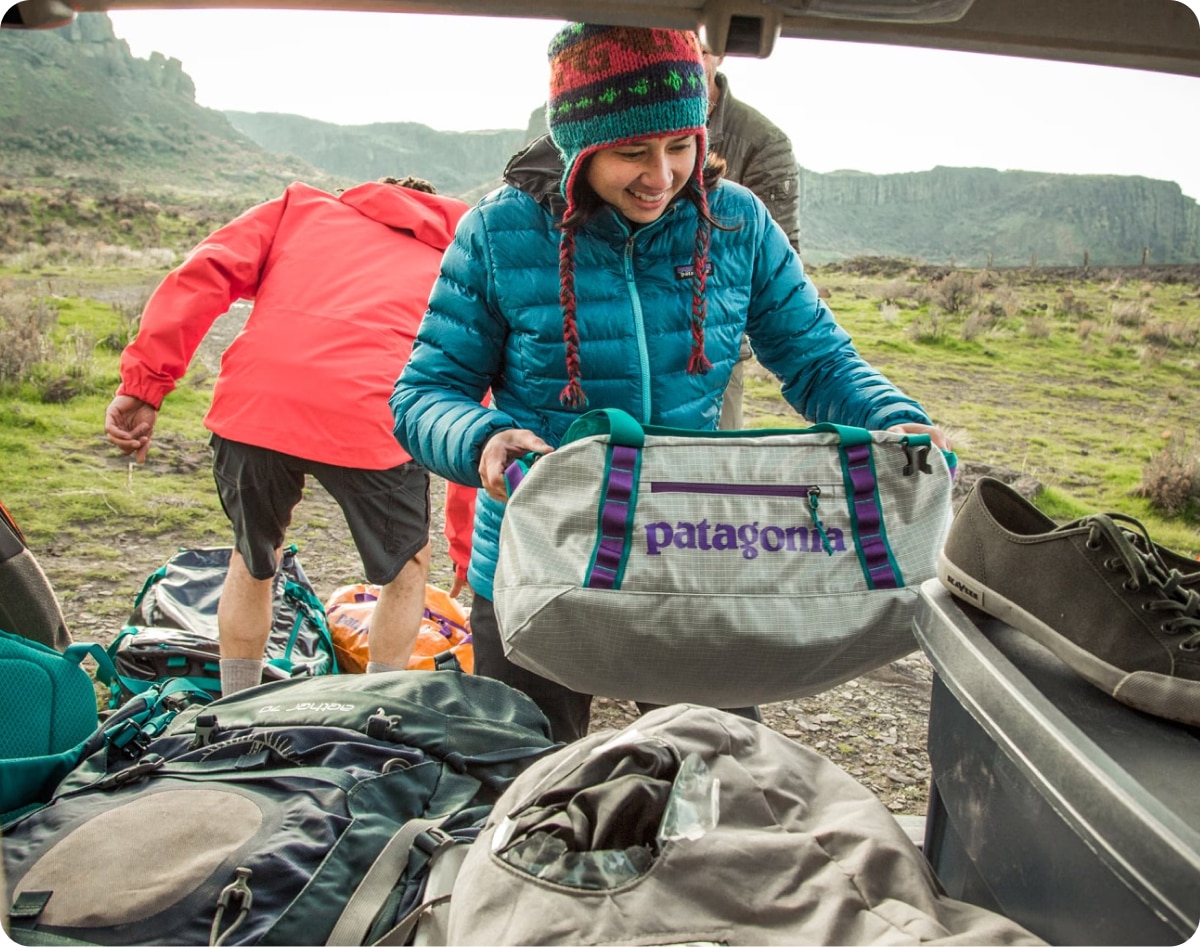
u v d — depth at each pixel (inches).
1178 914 33.2
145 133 6432.1
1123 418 492.4
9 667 72.5
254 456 103.4
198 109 7849.4
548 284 72.1
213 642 114.9
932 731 55.1
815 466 62.9
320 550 203.6
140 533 211.0
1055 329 868.6
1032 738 42.2
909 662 154.9
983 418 472.1
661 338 72.9
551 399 74.2
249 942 48.6
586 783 48.5
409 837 54.9
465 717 69.0
